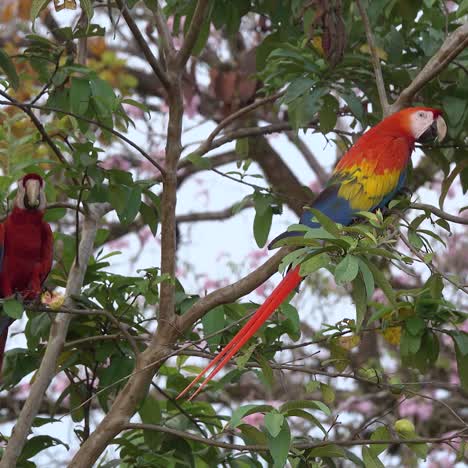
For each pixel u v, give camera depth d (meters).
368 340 13.32
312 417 6.52
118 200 7.47
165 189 7.11
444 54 7.11
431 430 13.33
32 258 8.45
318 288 13.64
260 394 13.33
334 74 8.39
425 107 8.29
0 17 13.98
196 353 6.81
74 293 7.76
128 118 7.66
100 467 7.54
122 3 6.80
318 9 7.94
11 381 7.79
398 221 6.79
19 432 7.37
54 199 8.88
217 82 11.41
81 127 7.65
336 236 5.33
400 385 7.19
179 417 7.76
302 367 7.23
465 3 7.01
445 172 8.65
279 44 8.45
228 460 7.50
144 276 7.54
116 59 14.20
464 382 7.34
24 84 11.60
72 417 7.99
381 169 7.75
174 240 7.13
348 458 6.94
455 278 6.40
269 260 6.58
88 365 7.80
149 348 6.98
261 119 13.81
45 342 8.11
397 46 8.54
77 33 7.20
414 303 7.28
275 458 6.19
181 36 14.54
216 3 8.75
